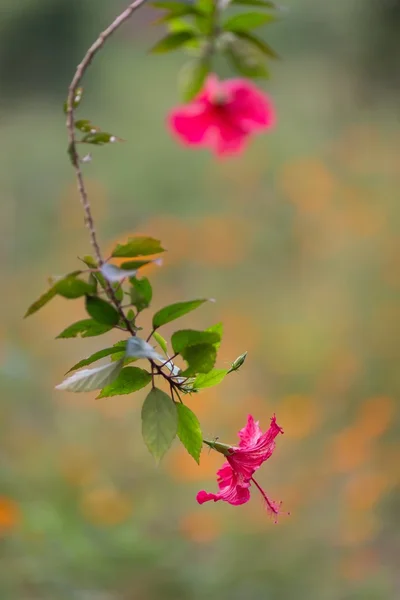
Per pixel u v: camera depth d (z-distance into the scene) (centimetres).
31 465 573
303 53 1461
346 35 1331
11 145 1368
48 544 455
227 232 1023
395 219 918
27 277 1050
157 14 1625
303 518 570
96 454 645
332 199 1027
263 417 714
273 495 597
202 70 281
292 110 1358
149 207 1186
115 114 1503
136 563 475
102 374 216
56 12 1576
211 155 1244
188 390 220
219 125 309
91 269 216
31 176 1284
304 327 811
